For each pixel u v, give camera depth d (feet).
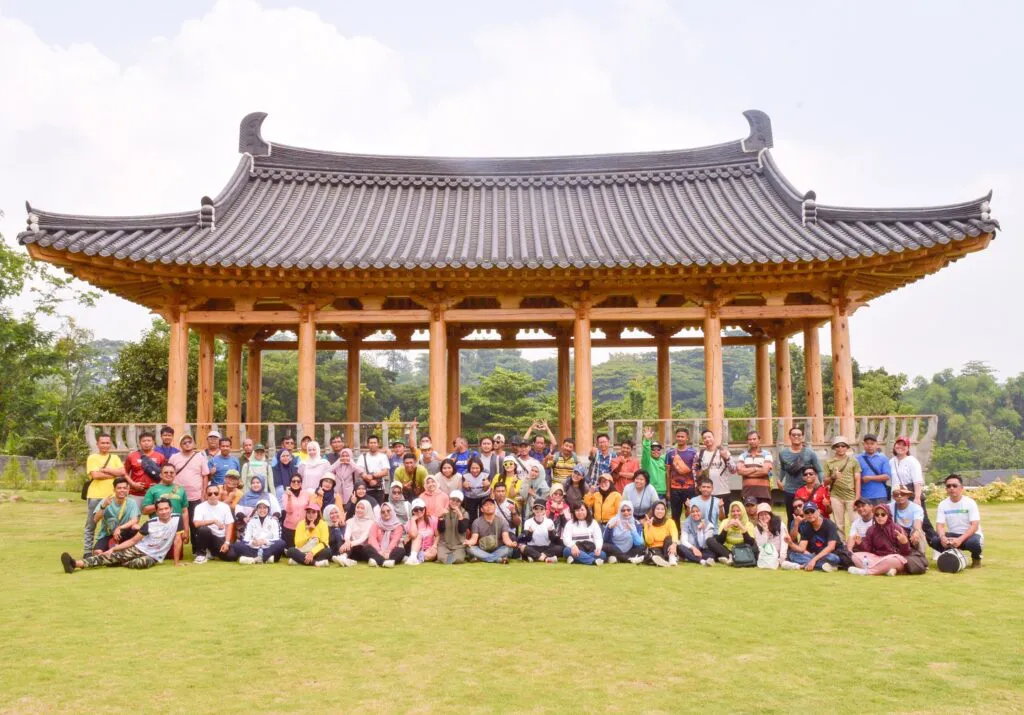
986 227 54.29
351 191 74.64
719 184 75.25
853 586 35.01
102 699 20.20
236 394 74.02
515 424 178.91
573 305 61.93
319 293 62.08
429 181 76.23
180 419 60.49
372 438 48.37
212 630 27.02
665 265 56.29
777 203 69.46
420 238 65.92
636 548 42.70
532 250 60.59
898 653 24.11
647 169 76.74
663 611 29.91
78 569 39.70
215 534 42.50
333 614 29.37
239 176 72.38
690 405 310.04
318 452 47.39
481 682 21.48
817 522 40.68
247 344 76.95
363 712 19.29
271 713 19.22
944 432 308.81
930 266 58.59
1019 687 20.94
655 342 79.36
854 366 153.38
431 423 60.80
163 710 19.44
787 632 26.68
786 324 75.46
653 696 20.33
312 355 61.57
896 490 40.29
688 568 40.34
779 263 56.03
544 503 47.26
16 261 132.46
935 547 41.04
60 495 105.60
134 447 59.06
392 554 41.45
